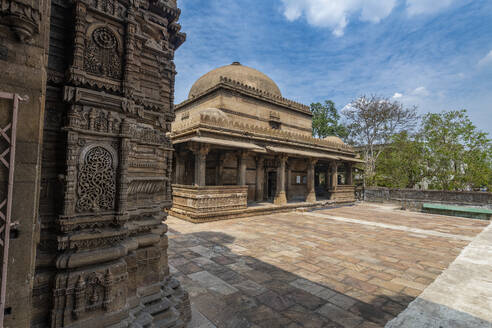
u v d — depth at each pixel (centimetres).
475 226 1346
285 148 1742
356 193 2616
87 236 288
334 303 477
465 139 2298
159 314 358
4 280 210
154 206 393
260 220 1358
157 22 438
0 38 219
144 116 409
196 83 2252
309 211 1783
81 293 279
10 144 215
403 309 460
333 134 3328
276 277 591
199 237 948
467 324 414
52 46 298
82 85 300
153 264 387
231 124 1423
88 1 307
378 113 2722
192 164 1752
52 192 290
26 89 229
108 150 313
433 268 680
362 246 884
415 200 2222
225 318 417
